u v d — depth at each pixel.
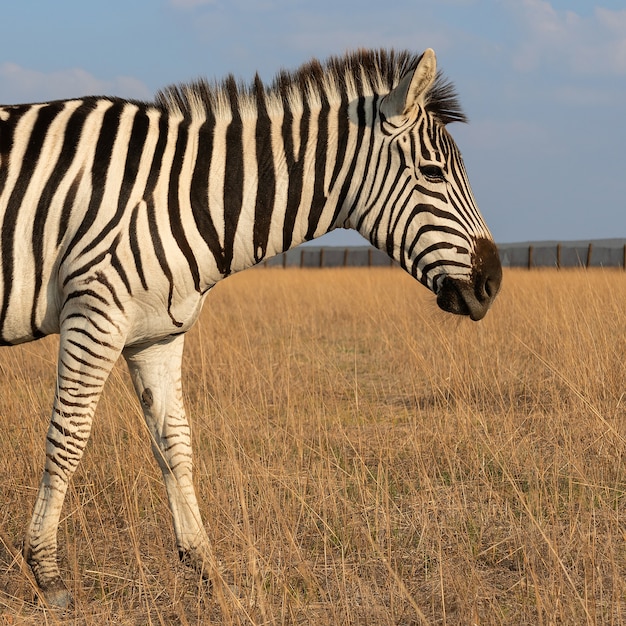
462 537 11.70
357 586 10.58
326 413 19.30
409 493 14.01
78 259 10.20
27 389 18.55
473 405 19.44
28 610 10.25
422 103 10.80
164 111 10.88
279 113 10.90
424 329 28.58
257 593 10.07
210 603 10.24
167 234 10.40
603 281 33.28
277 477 13.17
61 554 11.76
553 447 15.83
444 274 10.59
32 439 15.00
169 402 11.23
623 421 17.36
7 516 12.88
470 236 10.59
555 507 12.48
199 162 10.65
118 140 10.52
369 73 10.95
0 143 10.48
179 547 11.18
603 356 20.75
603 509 12.50
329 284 50.72
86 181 10.34
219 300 44.62
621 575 10.67
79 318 10.23
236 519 12.23
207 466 14.39
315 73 11.05
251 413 18.81
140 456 14.43
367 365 26.52
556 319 24.81
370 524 12.63
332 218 11.07
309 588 10.28
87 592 10.73
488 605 9.95
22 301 10.55
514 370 22.36
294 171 10.84
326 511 12.70
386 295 40.44
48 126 10.59
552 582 9.87
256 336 32.03
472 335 25.28
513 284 38.56
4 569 11.39
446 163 10.62
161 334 10.80
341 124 10.80
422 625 9.49
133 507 12.70
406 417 19.19
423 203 10.59
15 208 10.36
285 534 11.41
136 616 10.08
